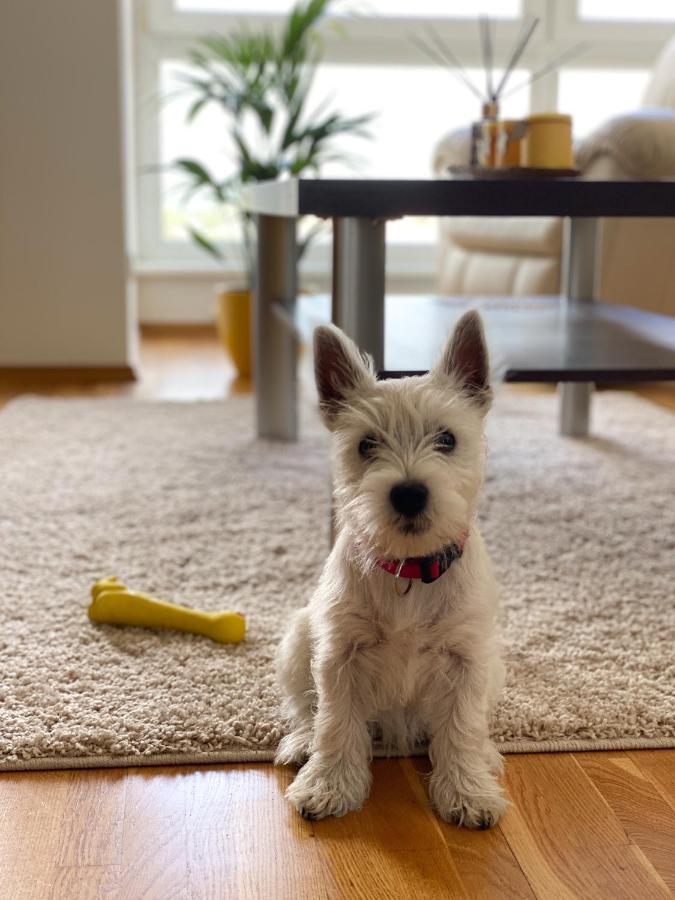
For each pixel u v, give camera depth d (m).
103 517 1.84
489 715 1.14
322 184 1.25
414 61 4.11
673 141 2.40
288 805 1.00
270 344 2.40
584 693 1.19
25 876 0.89
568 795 1.02
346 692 1.02
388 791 1.04
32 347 3.24
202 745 1.09
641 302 2.68
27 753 1.06
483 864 0.92
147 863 0.91
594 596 1.49
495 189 1.29
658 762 1.08
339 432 1.02
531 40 4.07
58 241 3.17
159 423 2.60
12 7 3.01
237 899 0.86
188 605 1.45
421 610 0.99
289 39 3.25
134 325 3.54
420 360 1.45
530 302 2.34
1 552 1.65
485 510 1.89
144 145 4.14
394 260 4.31
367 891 0.88
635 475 2.12
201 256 4.28
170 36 4.04
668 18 4.11
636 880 0.89
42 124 3.09
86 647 1.30
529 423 2.60
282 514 1.88
